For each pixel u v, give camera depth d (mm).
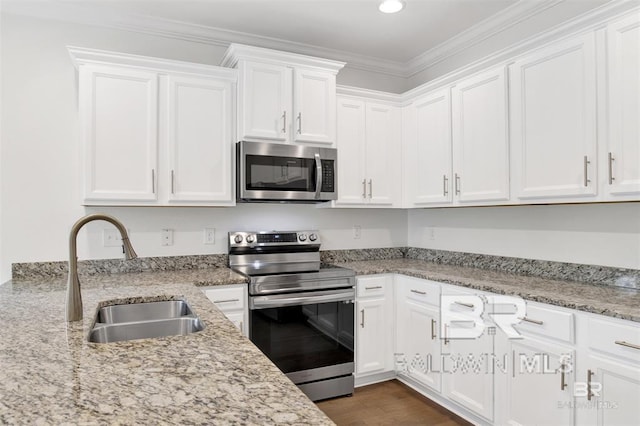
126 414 704
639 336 1492
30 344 1101
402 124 3193
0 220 2377
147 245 2682
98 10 2537
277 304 2453
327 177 2809
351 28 2850
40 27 2467
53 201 2477
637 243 2002
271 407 732
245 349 1066
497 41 2805
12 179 2400
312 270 2715
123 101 2338
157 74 2424
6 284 2176
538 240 2492
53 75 2486
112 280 2277
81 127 2260
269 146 2623
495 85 2365
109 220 1398
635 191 1699
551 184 2051
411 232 3605
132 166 2355
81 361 971
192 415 699
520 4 2537
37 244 2443
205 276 2441
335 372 2643
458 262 3076
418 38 3027
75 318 1353
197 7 2537
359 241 3416
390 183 3148
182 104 2479
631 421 1518
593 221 2193
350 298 2705
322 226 3252
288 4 2512
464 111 2594
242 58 2572
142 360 979
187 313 1715
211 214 2865
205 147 2533
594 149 1854
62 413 708
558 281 2279
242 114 2576
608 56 1796
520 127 2215
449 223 3182
